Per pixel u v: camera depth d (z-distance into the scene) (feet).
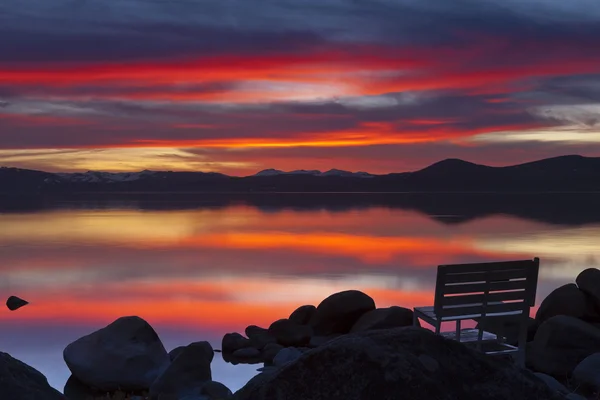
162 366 29.12
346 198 523.70
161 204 340.80
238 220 181.98
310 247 101.81
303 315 39.09
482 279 23.88
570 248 94.02
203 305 51.31
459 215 205.16
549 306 34.01
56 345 38.01
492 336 24.72
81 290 59.72
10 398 11.72
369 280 64.59
